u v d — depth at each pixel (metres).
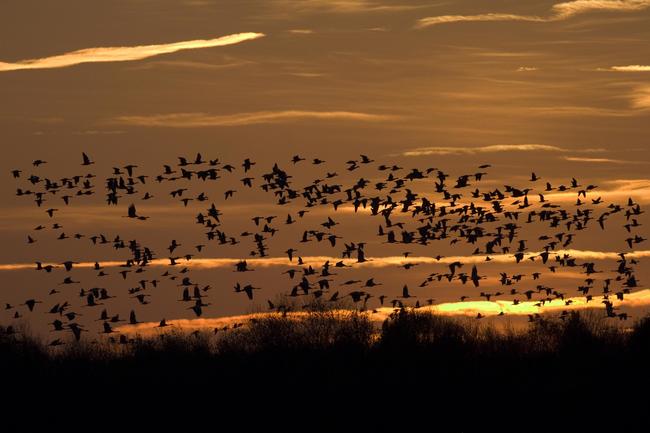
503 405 171.00
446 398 172.12
